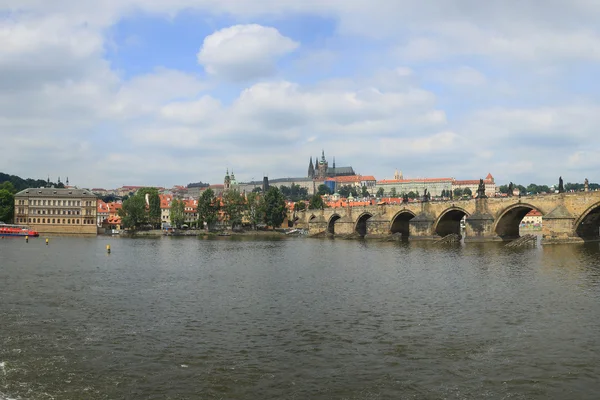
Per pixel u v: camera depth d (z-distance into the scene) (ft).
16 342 143.33
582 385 110.01
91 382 113.39
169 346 139.23
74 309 187.73
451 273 284.41
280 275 284.61
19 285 245.65
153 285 247.70
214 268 324.19
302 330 155.02
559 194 471.21
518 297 203.82
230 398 104.78
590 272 274.16
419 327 157.17
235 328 158.20
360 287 236.43
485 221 539.70
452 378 114.21
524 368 119.96
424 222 618.03
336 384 111.34
